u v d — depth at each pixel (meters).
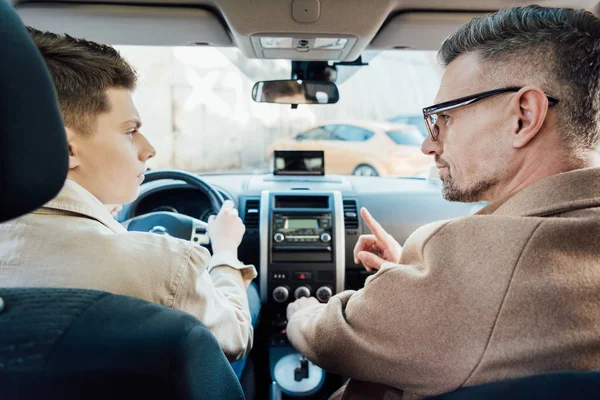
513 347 0.49
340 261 1.61
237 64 1.78
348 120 4.70
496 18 0.63
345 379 1.55
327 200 1.69
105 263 0.56
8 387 0.39
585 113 0.58
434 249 0.57
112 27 1.28
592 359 0.48
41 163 0.37
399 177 1.99
